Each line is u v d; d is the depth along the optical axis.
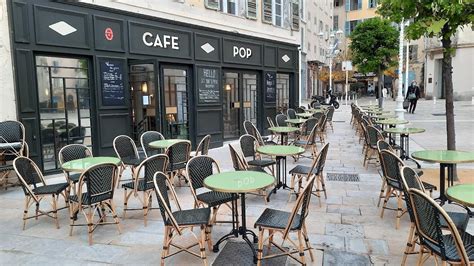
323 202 4.96
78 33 6.93
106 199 3.97
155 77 7.86
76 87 7.05
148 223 4.37
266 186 3.37
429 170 6.52
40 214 4.40
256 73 11.46
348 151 8.75
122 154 6.17
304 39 23.55
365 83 45.50
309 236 3.89
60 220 4.53
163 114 8.49
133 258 3.50
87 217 3.99
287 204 4.94
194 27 9.14
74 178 4.95
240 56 10.60
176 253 3.37
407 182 3.32
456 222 3.14
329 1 33.75
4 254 3.62
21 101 6.21
